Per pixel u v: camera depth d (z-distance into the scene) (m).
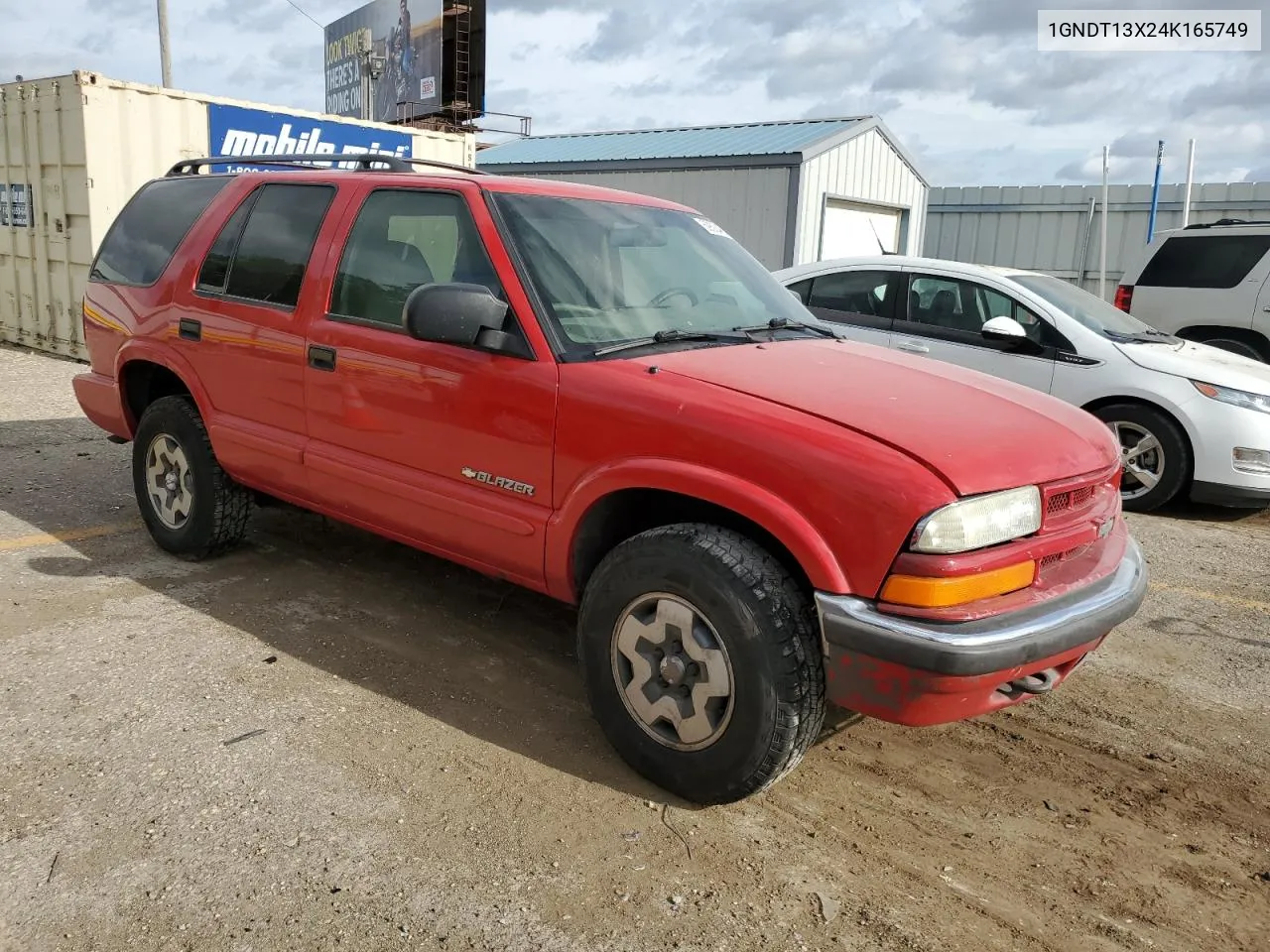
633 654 3.03
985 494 2.66
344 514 4.01
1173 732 3.67
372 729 3.34
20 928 2.36
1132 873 2.81
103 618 4.10
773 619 2.71
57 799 2.85
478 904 2.51
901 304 7.49
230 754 3.13
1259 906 2.70
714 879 2.67
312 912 2.45
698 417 2.89
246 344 4.21
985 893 2.68
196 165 5.12
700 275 3.97
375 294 3.80
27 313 11.72
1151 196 17.27
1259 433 6.45
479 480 3.43
